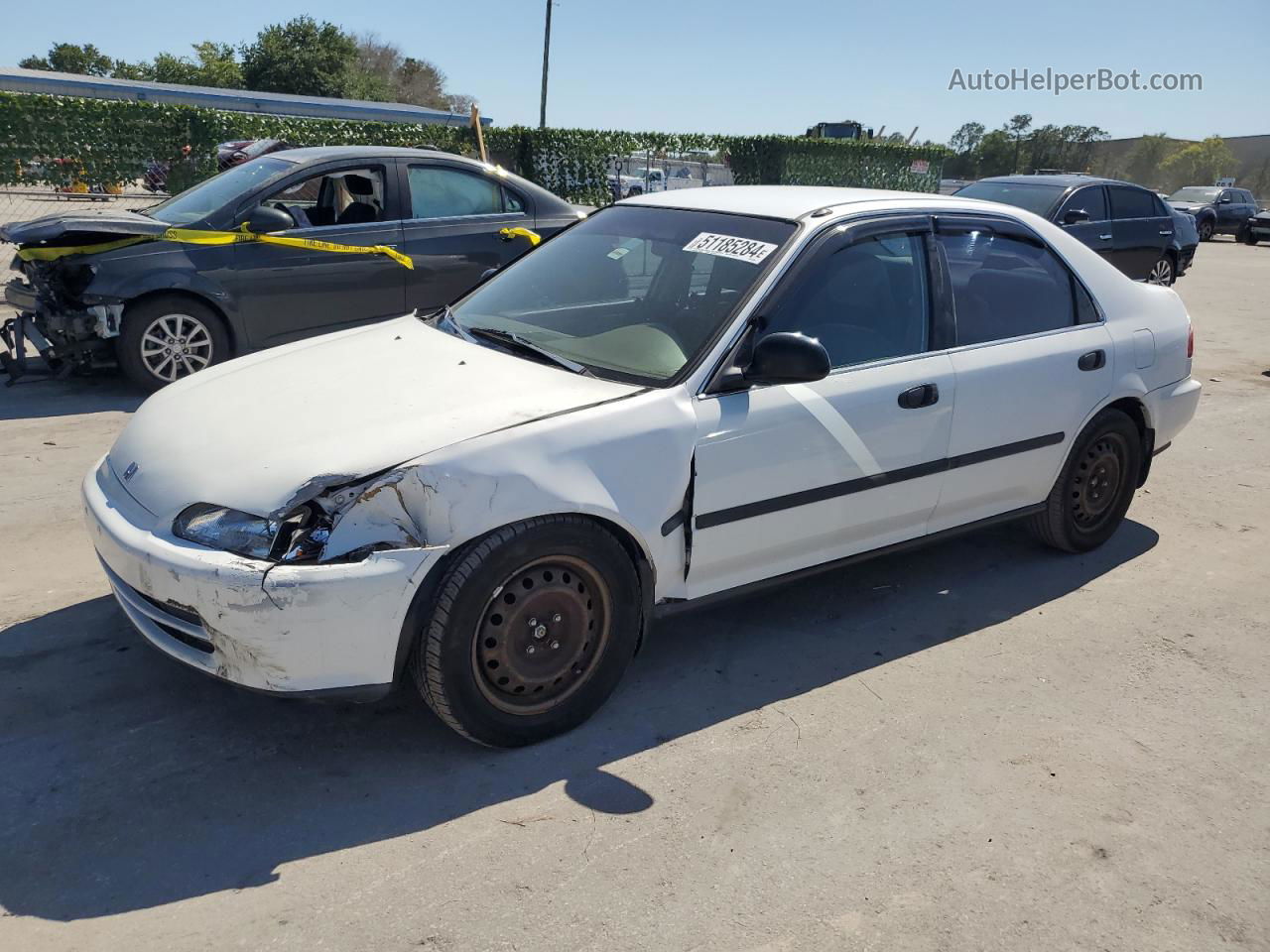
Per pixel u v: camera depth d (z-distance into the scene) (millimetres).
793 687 3602
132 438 3338
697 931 2455
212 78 53500
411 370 3420
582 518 3049
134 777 2934
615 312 3703
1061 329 4398
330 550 2705
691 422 3229
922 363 3832
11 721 3168
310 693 2775
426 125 15000
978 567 4734
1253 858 2820
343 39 52031
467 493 2803
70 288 6750
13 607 3900
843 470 3621
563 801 2914
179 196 7668
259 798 2871
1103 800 3043
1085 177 13266
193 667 2852
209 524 2775
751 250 3654
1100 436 4609
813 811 2926
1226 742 3389
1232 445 6953
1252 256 24188
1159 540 5160
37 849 2631
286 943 2359
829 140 19172
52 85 29547
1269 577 4734
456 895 2533
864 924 2508
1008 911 2578
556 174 16375
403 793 2920
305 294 7262
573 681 3189
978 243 4180
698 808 2914
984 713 3492
